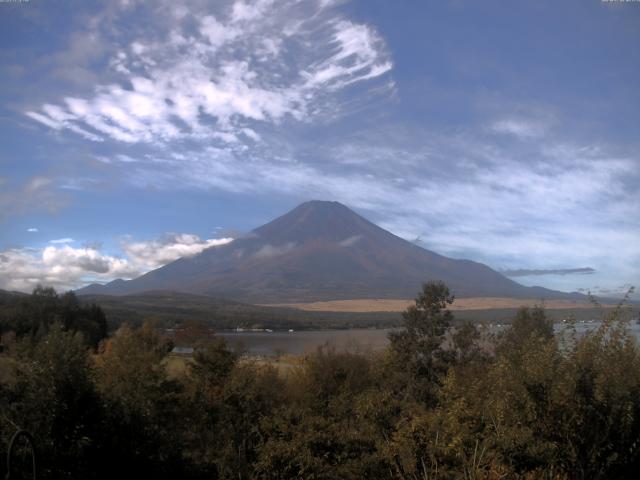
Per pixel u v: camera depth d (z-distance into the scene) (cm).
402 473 1012
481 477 835
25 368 1127
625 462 841
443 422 975
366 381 2620
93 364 1332
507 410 885
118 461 1186
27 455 990
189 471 1382
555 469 842
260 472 1329
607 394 845
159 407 1814
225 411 1827
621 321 922
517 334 1998
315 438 1195
